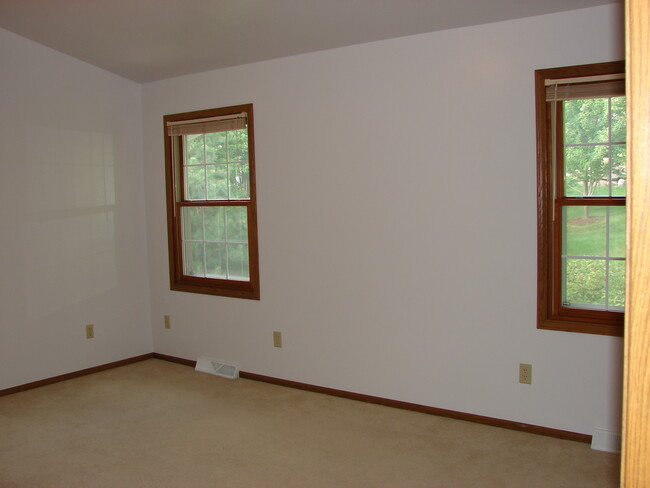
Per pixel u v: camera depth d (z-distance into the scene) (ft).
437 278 10.14
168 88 13.64
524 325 9.37
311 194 11.49
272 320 12.37
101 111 13.43
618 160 8.71
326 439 9.50
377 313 10.87
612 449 8.71
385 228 10.62
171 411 10.96
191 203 13.62
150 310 14.70
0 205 11.73
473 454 8.80
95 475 8.38
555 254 9.23
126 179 14.05
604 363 8.78
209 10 9.64
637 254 1.79
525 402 9.49
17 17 10.68
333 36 10.31
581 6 8.42
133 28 10.75
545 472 8.17
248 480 8.16
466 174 9.69
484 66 9.37
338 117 11.00
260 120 12.08
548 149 9.04
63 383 12.78
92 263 13.43
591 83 8.57
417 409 10.58
